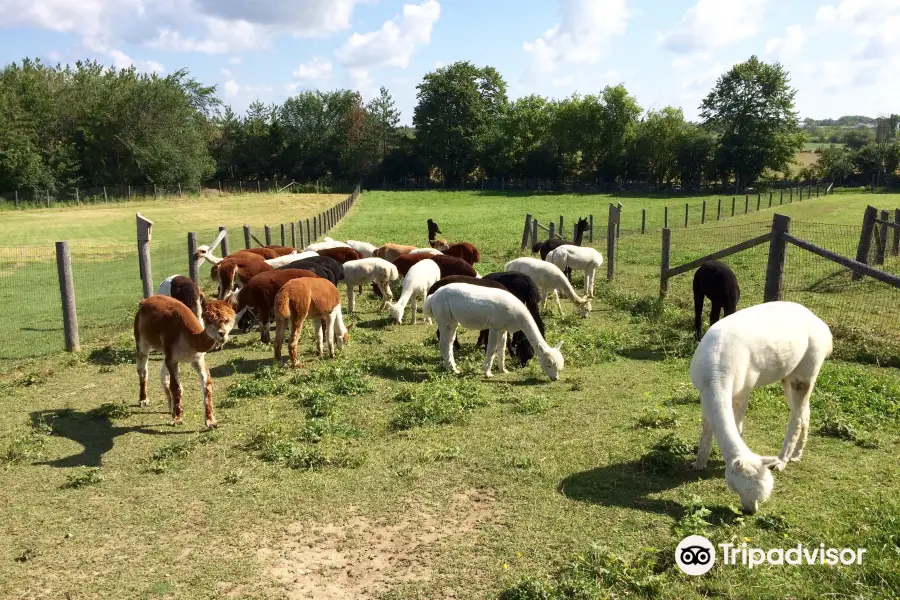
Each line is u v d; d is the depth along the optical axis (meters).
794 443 5.64
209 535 4.87
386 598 4.09
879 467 5.62
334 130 77.38
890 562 4.12
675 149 65.38
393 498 5.37
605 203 50.38
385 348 10.34
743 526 4.64
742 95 60.12
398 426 6.94
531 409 7.27
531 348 9.05
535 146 71.12
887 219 15.98
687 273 16.02
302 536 4.84
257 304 10.35
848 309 11.22
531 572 4.29
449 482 5.62
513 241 24.88
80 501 5.43
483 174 74.19
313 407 7.46
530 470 5.76
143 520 5.11
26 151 47.75
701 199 52.69
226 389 8.45
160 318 7.02
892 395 7.30
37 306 14.34
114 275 18.58
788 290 13.18
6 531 4.97
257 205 51.56
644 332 10.83
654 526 4.79
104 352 10.14
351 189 70.81
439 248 17.61
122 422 7.28
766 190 58.59
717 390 5.05
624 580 4.07
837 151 67.12
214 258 13.36
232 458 6.25
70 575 4.39
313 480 5.71
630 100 66.50
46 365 9.53
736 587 4.02
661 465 5.64
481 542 4.68
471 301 8.42
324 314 9.59
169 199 55.19
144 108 56.03
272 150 75.88
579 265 13.23
